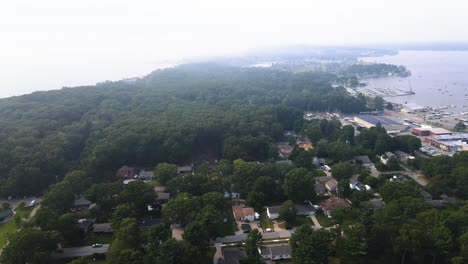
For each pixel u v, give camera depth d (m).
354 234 123.69
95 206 163.62
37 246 121.88
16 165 190.12
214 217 138.12
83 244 143.50
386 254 126.19
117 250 119.12
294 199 171.38
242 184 182.25
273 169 191.25
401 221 132.62
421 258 123.12
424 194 168.75
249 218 160.00
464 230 124.38
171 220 146.50
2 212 169.25
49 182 194.75
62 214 153.00
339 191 178.50
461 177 167.88
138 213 156.75
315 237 118.50
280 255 131.00
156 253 115.38
